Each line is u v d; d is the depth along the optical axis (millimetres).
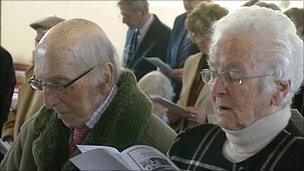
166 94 2607
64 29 1353
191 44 3254
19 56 5422
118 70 1449
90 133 1444
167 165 1109
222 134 1202
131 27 3615
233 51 1030
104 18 5062
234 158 1120
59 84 1342
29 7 5406
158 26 3637
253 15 1056
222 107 1063
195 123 2311
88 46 1347
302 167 1015
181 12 4730
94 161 1091
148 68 3506
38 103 2236
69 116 1408
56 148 1522
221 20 1099
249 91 1027
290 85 1052
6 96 3203
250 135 1069
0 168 1739
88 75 1357
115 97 1460
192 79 2629
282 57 1023
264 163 1055
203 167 1167
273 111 1065
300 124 1188
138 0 3535
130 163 1110
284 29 1050
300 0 3947
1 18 5582
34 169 1597
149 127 1496
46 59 1331
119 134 1424
